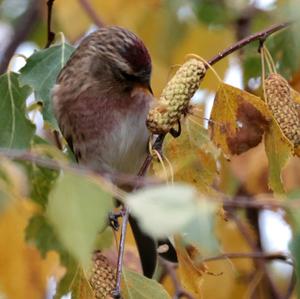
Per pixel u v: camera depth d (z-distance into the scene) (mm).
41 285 7074
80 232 4566
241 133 6617
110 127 8453
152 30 9836
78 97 8453
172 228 4207
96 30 8641
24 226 6875
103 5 9656
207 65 6465
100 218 4602
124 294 6445
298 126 6359
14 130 7523
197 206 4340
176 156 6832
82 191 4637
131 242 8031
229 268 8570
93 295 6523
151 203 4293
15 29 11570
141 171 6559
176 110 6391
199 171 6805
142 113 8398
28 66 7844
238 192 8906
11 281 7012
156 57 9781
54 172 7059
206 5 10047
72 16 9594
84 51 8500
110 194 4652
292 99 6406
